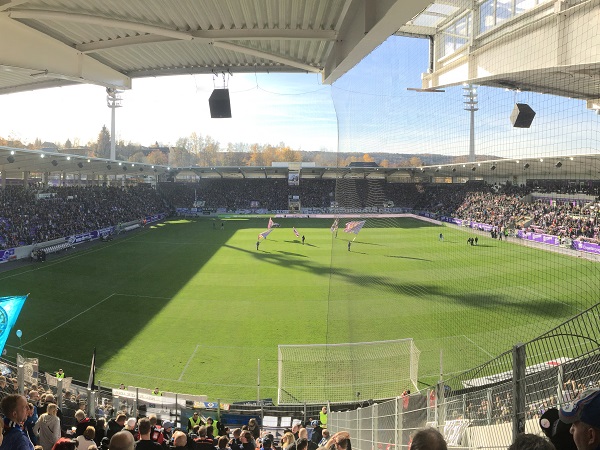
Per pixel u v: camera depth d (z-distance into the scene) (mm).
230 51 16844
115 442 3010
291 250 40562
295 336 18703
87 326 19641
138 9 12281
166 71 19328
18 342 17641
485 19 4488
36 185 54062
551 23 4188
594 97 4449
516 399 3375
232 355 16734
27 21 13453
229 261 35062
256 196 77375
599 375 3111
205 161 130375
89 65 16906
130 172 68688
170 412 12078
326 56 16766
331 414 10828
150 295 24859
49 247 37219
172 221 63062
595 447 1821
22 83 20125
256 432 10305
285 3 11516
